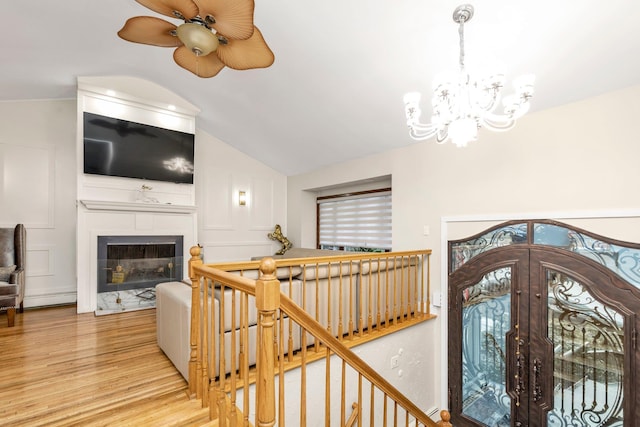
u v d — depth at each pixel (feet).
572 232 8.79
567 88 8.38
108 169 12.78
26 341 9.44
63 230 13.85
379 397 9.98
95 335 9.96
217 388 6.08
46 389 6.76
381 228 16.35
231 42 6.35
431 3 6.77
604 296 8.19
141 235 13.62
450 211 11.67
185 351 7.16
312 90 11.21
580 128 8.66
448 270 11.70
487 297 10.59
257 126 15.23
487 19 6.89
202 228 17.29
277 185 20.47
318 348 8.21
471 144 11.11
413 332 11.30
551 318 9.17
